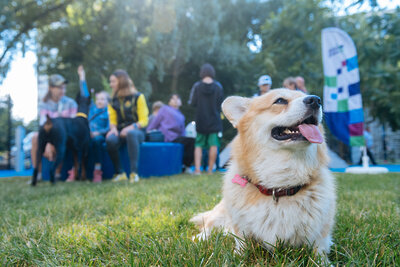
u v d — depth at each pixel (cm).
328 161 226
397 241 202
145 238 215
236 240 204
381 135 1853
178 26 1602
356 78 734
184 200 360
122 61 1482
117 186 499
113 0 1478
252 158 219
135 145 590
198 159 710
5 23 1334
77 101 666
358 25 1469
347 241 205
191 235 239
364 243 196
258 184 207
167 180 584
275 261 175
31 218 303
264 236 197
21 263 191
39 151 610
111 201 360
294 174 201
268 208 196
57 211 325
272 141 212
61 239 224
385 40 1330
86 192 456
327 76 764
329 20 1510
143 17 1541
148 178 664
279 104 223
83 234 233
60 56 1584
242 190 211
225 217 245
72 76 1472
